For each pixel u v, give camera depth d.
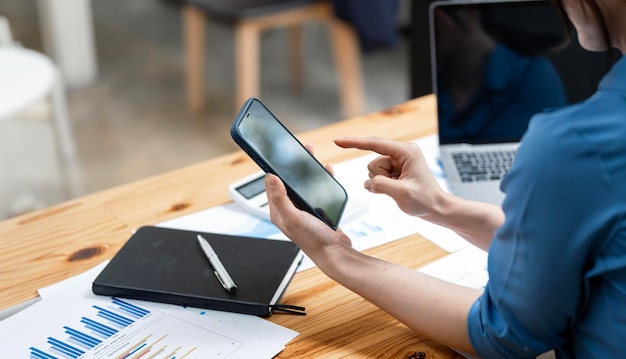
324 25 3.98
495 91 1.30
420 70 2.41
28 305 0.97
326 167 1.04
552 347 0.79
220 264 0.99
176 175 1.29
